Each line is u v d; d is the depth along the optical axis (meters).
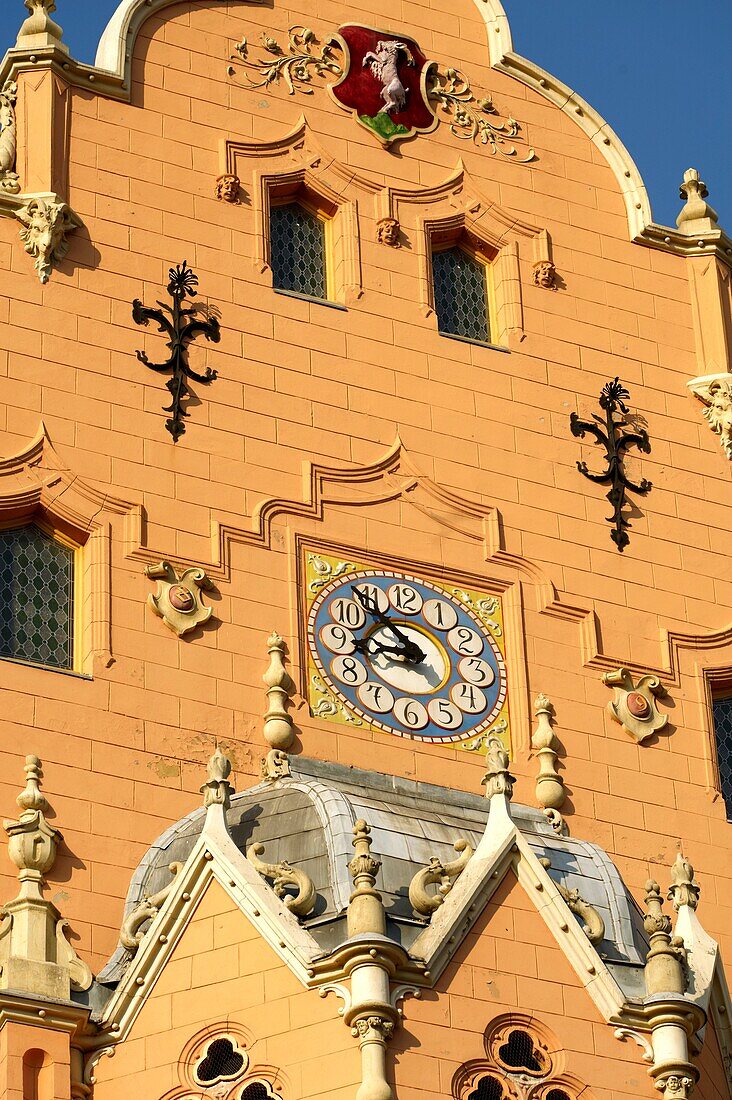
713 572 80.38
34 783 70.00
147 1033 66.75
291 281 80.12
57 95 78.94
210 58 81.31
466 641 76.50
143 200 78.75
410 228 81.38
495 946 67.31
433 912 67.44
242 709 73.50
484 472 79.00
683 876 71.31
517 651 76.75
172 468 75.81
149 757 72.12
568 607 78.06
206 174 79.75
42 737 71.50
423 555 77.19
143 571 74.31
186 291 78.12
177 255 78.44
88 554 74.38
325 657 74.81
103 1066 66.62
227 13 82.06
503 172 83.44
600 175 84.75
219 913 67.50
